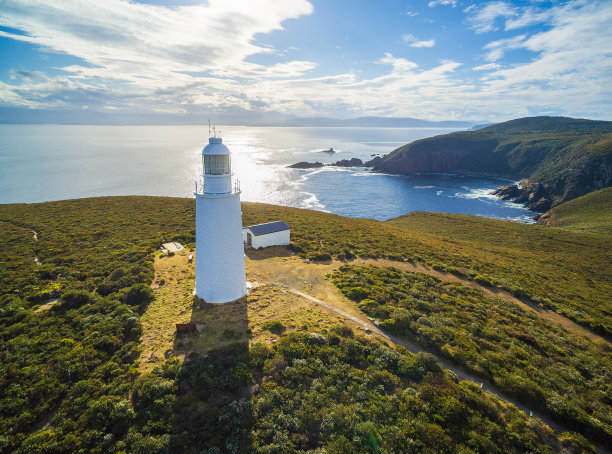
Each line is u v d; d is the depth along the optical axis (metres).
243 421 14.61
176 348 19.39
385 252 40.81
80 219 46.28
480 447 14.10
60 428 14.08
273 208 67.44
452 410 15.59
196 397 15.66
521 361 20.34
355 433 14.17
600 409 17.09
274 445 13.57
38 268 29.14
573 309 30.86
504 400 17.44
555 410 16.52
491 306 28.64
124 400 15.30
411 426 14.85
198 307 24.08
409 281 32.12
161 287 27.45
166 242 38.78
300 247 40.03
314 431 14.60
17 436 13.78
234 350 18.95
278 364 18.05
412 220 82.75
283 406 15.58
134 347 19.20
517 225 77.31
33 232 40.84
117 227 43.38
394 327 22.66
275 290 28.00
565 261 50.91
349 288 28.61
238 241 24.81
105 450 13.33
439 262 39.09
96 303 23.83
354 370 18.12
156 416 14.53
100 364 18.08
